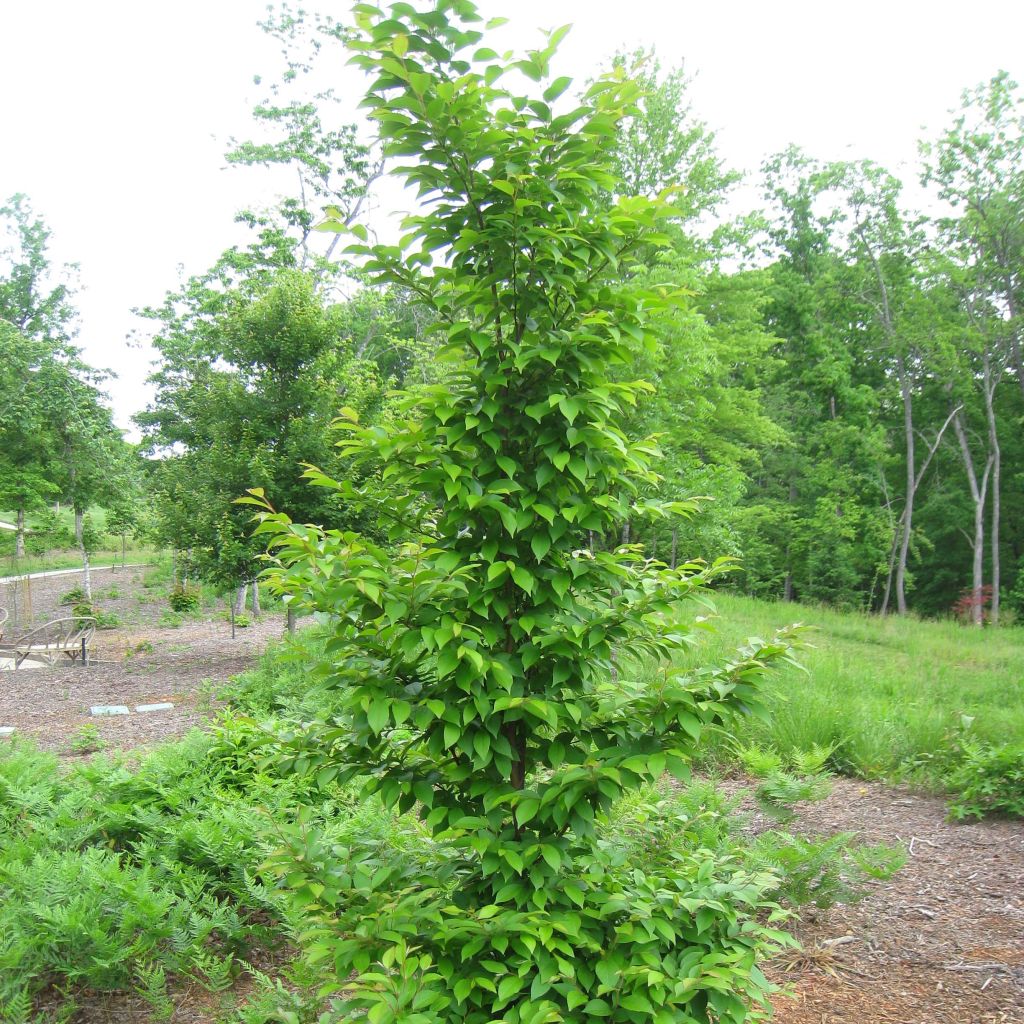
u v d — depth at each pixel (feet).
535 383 8.66
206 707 29.66
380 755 8.73
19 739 22.65
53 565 123.54
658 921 7.51
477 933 7.36
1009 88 90.79
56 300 98.84
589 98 8.42
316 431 39.75
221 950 12.59
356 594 7.76
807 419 112.16
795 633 8.35
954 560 111.75
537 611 8.21
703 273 61.00
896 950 13.23
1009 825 18.93
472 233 8.00
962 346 98.12
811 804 20.52
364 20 7.92
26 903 12.26
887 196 105.70
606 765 7.53
